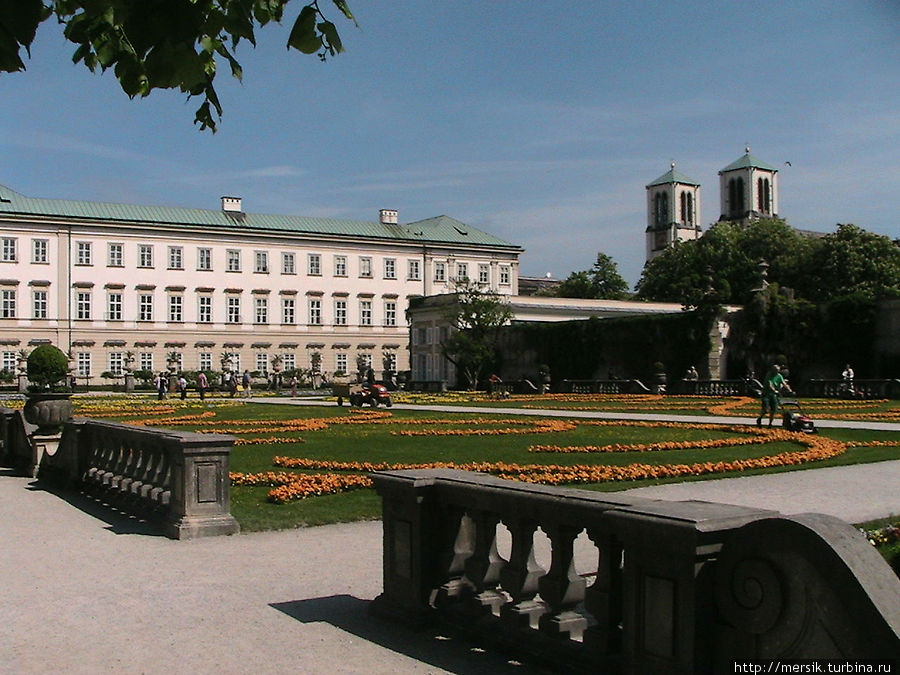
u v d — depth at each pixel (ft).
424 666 21.76
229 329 325.21
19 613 26.99
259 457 68.44
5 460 70.74
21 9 14.60
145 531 40.68
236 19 18.01
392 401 180.45
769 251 288.92
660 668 17.72
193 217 326.44
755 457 68.08
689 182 538.88
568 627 21.26
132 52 18.08
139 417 127.13
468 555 25.02
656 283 316.81
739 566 16.48
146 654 23.00
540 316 261.65
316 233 339.77
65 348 296.10
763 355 198.08
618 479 55.26
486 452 71.61
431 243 361.71
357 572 31.94
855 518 41.70
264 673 21.44
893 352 179.32
